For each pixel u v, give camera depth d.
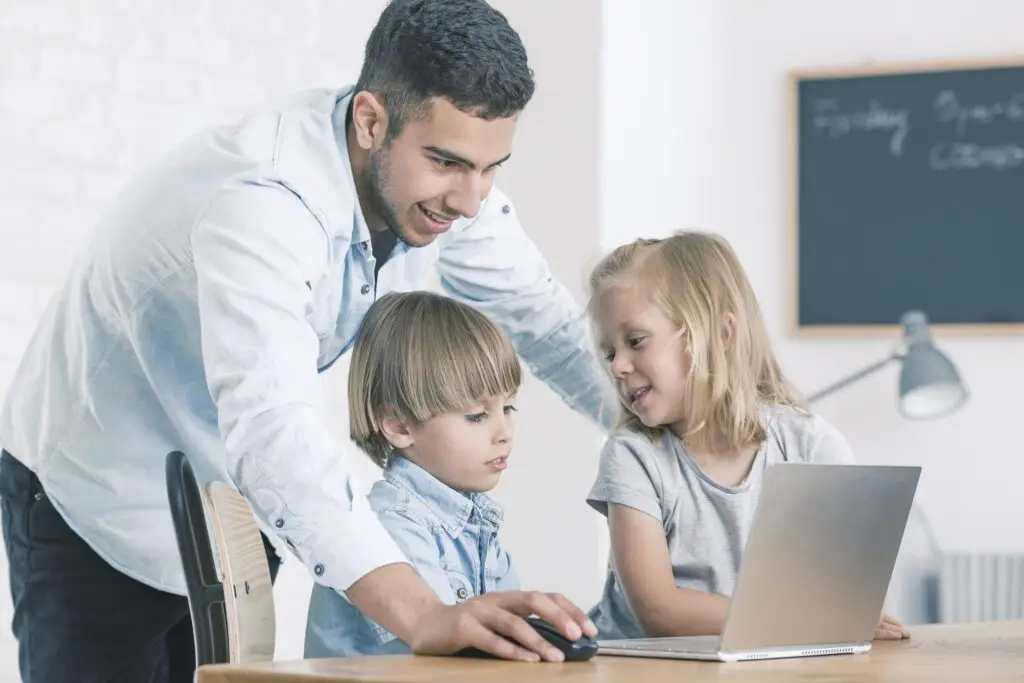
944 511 4.30
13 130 3.36
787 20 4.54
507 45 1.79
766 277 4.52
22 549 2.16
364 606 1.51
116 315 2.01
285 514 1.56
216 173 1.89
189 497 1.48
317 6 3.96
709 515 2.13
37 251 3.40
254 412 1.61
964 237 4.36
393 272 2.14
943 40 4.43
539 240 3.99
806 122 4.50
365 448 2.12
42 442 2.12
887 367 4.38
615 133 4.00
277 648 3.74
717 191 4.56
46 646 2.13
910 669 1.29
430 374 2.03
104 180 3.52
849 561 1.48
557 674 1.16
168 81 3.64
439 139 1.79
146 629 2.17
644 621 2.06
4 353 3.33
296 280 1.74
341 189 1.89
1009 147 4.33
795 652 1.44
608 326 2.21
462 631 1.29
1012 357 4.29
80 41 3.49
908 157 4.41
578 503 3.90
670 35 4.33
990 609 4.11
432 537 1.98
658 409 2.16
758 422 2.17
